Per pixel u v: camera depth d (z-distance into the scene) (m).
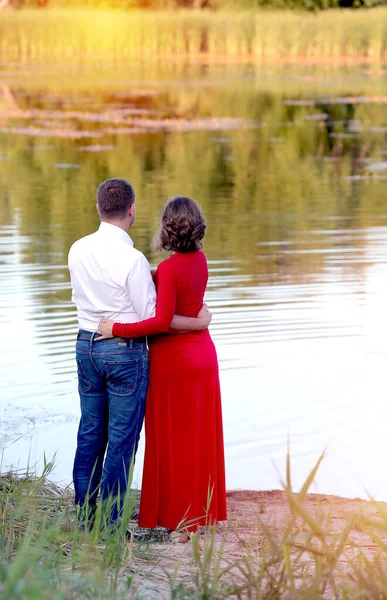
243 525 8.23
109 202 7.51
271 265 20.69
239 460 10.82
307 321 16.39
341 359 14.44
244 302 17.69
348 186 33.31
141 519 7.75
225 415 12.19
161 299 7.40
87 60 79.56
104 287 7.44
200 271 7.62
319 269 20.30
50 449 10.87
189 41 81.31
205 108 55.25
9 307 17.23
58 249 22.31
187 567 6.85
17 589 3.73
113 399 7.52
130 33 80.88
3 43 80.50
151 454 7.73
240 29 80.00
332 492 9.86
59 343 15.21
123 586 6.16
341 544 5.49
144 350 7.55
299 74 71.31
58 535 6.55
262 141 44.66
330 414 12.20
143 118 51.69
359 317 16.62
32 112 53.62
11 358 14.39
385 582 5.39
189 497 7.68
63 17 80.50
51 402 12.54
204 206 29.08
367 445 11.20
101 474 7.87
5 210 28.16
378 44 78.50
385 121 51.34
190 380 7.62
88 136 45.69
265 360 14.45
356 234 24.25
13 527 7.07
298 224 25.83
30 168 37.00
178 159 39.38
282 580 5.78
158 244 7.63
